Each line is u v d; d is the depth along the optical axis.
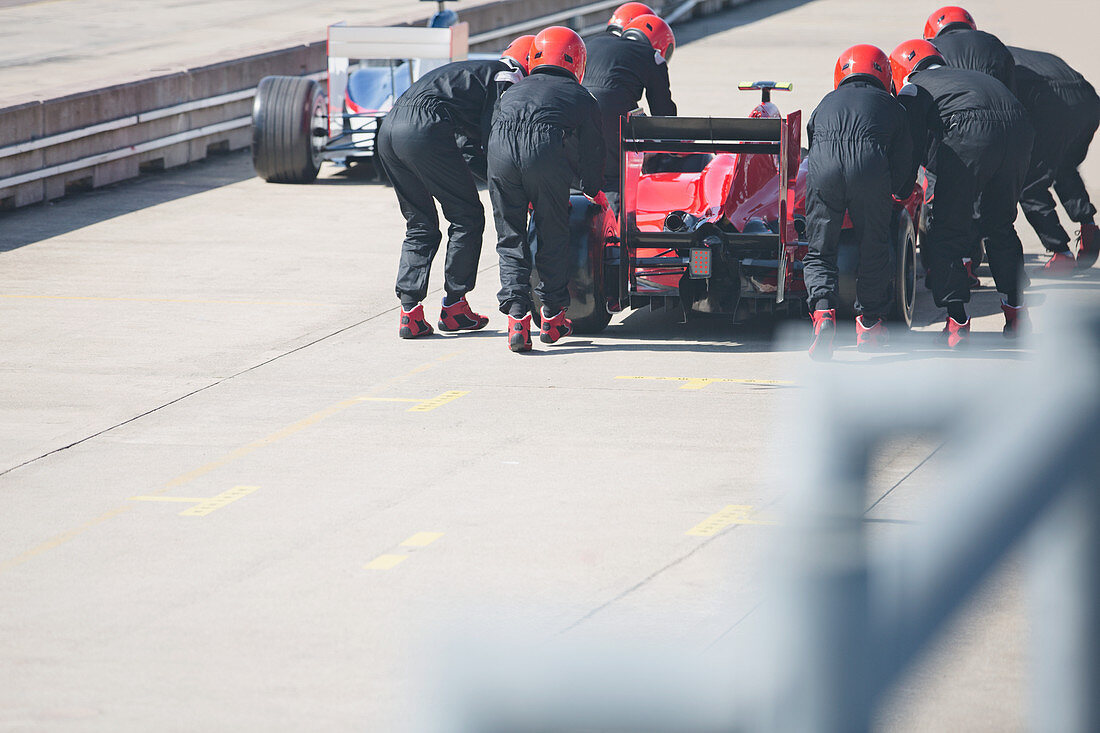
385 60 49.22
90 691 12.12
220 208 43.44
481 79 26.44
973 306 29.14
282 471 19.30
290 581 14.92
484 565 15.20
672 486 17.98
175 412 22.67
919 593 2.15
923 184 32.78
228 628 13.60
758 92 62.31
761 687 2.50
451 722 2.83
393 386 24.05
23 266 35.31
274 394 23.69
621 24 32.34
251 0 99.75
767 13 98.94
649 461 19.16
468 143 27.28
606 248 27.02
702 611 13.44
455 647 3.07
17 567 15.67
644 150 25.39
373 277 33.72
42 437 21.36
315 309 30.45
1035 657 2.70
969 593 2.11
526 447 20.08
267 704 11.70
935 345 25.47
